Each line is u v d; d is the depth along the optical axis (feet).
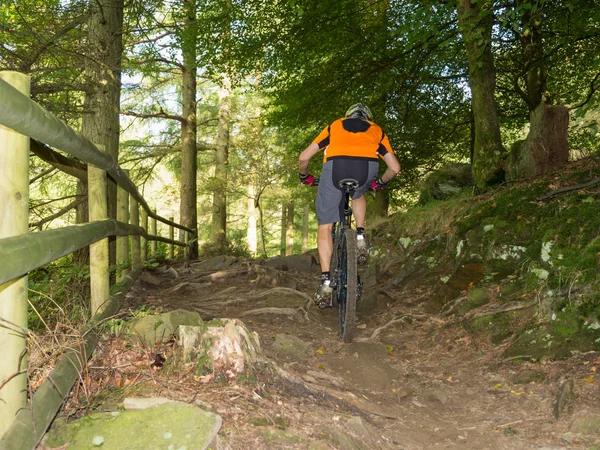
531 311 16.29
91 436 7.07
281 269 29.89
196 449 6.82
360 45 39.58
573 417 10.58
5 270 5.28
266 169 62.18
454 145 51.26
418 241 24.84
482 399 12.66
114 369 9.25
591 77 41.19
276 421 8.64
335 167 14.61
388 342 17.31
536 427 10.67
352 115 15.44
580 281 15.28
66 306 12.16
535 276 17.49
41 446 6.96
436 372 14.73
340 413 10.18
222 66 42.24
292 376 10.82
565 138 24.62
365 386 13.25
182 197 56.18
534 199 21.11
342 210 15.23
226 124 66.28
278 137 69.26
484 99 27.81
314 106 44.06
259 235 117.60
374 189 16.34
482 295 18.39
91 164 12.03
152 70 32.27
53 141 7.99
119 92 26.37
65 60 23.35
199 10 39.22
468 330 16.96
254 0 38.01
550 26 33.06
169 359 9.82
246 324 17.92
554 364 13.52
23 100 6.12
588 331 14.10
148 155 57.52
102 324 10.77
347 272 14.75
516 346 15.02
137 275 21.61
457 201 25.23
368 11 39.73
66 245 7.89
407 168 49.57
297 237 131.95
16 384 6.40
